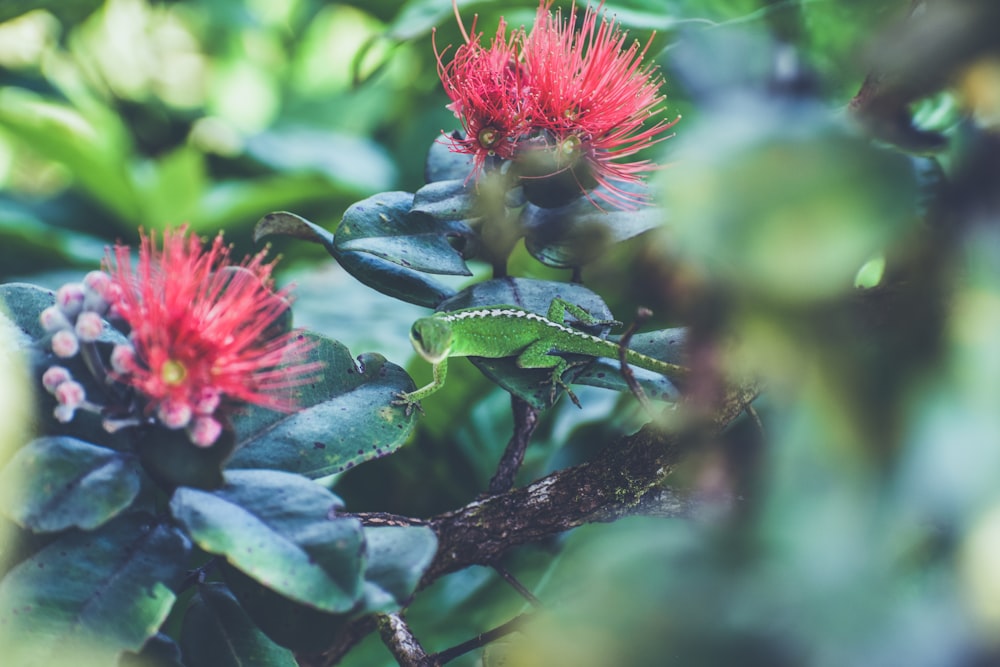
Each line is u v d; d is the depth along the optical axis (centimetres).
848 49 50
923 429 38
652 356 65
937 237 41
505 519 62
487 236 66
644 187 65
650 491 61
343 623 58
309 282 84
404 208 65
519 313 65
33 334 61
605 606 42
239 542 57
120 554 58
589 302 66
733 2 72
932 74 42
